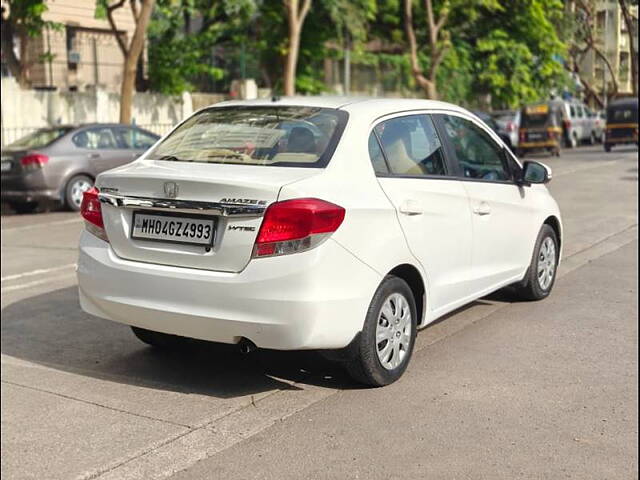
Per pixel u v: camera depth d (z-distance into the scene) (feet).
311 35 93.50
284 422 15.08
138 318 16.19
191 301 15.38
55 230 41.16
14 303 25.16
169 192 15.72
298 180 15.25
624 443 13.99
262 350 19.48
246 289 14.85
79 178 48.49
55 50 75.66
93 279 16.67
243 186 15.03
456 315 22.21
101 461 13.85
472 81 99.91
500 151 21.86
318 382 17.16
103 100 71.56
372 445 14.01
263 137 17.12
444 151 19.16
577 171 66.90
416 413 15.35
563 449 13.78
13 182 46.88
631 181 58.23
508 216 21.29
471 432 14.48
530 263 22.81
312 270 14.76
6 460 13.96
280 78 95.20
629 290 24.97
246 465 13.42
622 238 34.65
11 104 64.54
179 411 15.89
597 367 17.88
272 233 14.79
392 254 16.33
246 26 91.56
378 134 17.34
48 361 19.34
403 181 17.26
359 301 15.52
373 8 94.32
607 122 95.40
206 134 17.95
